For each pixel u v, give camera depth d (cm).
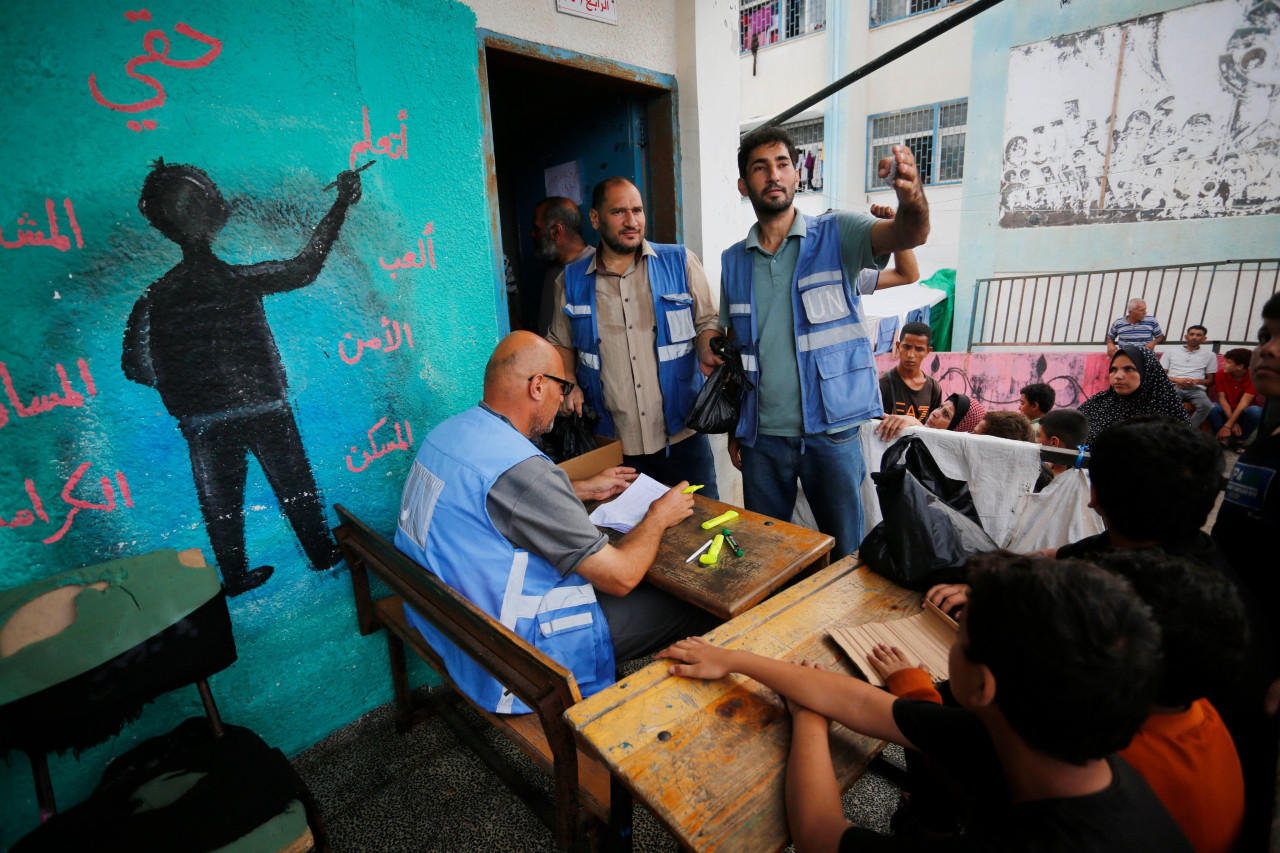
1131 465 113
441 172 216
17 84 140
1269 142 613
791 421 248
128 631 138
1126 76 668
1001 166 757
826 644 134
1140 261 698
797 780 96
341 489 205
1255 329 646
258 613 193
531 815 181
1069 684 66
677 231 327
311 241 188
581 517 158
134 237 158
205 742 149
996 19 723
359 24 189
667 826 94
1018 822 74
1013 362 590
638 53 287
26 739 126
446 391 229
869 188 1022
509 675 128
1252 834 100
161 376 167
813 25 996
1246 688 110
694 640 135
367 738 213
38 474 153
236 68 168
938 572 147
